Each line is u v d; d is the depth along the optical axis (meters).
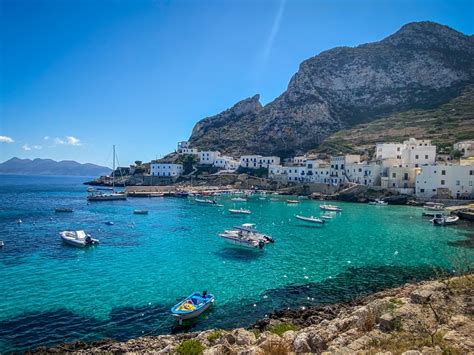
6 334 24.14
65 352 21.20
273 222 75.88
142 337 23.27
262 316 27.67
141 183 185.12
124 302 29.77
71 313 27.52
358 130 196.62
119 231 63.12
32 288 32.69
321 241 55.69
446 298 17.83
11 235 58.28
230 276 37.12
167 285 34.00
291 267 40.69
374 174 128.88
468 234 62.41
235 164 194.38
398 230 66.31
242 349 15.84
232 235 53.53
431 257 45.81
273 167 173.88
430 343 13.30
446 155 132.38
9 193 151.62
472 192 104.69
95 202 116.88
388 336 14.59
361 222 76.12
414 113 195.75
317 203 116.19
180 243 52.94
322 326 19.56
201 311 27.81
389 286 34.69
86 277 36.09
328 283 35.47
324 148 181.50
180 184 175.50
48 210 92.94
